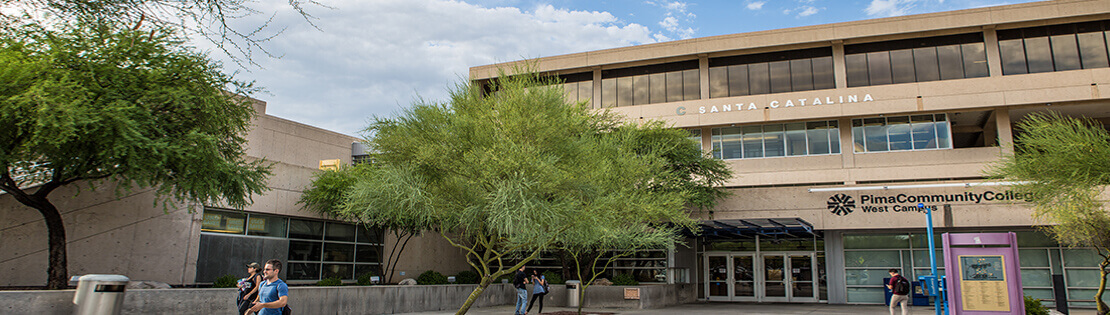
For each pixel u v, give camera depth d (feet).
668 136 77.00
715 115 105.40
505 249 43.91
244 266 61.57
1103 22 95.45
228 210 60.64
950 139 96.07
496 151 36.78
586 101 53.01
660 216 48.78
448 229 42.78
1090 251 70.03
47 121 32.81
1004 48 98.22
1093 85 90.68
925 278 44.45
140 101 38.40
